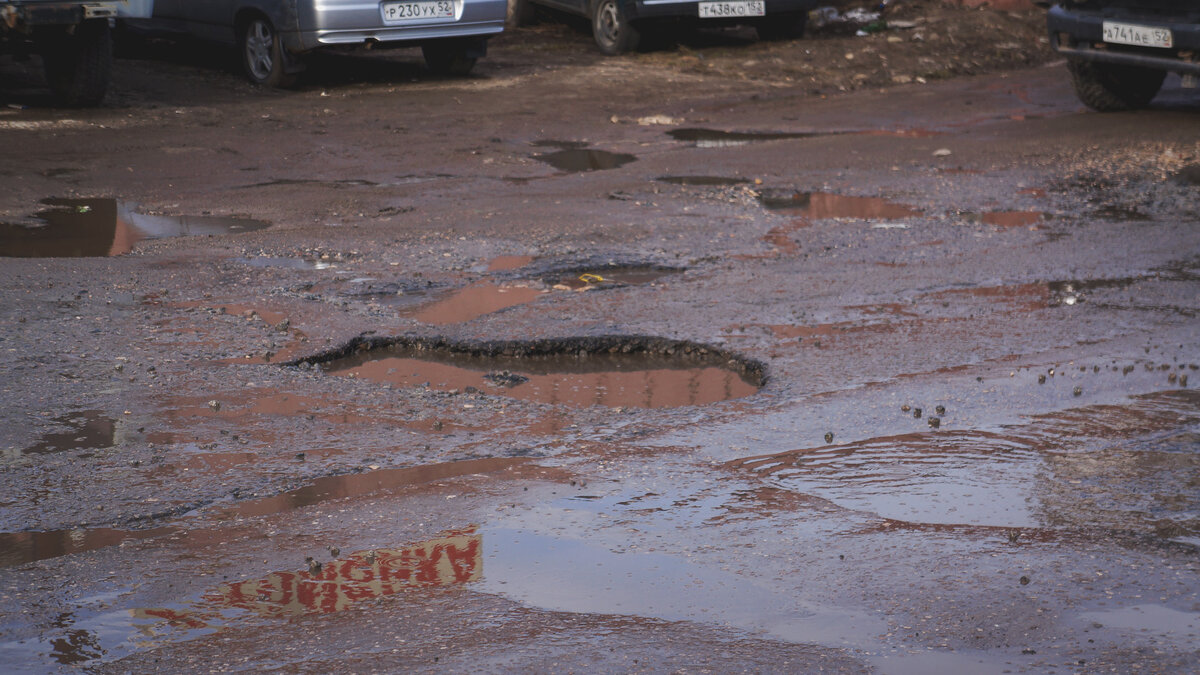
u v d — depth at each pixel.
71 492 4.62
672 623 3.61
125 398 5.71
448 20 17.77
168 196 10.98
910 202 10.71
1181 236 9.27
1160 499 4.53
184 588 3.85
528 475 4.83
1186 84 13.88
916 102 17.20
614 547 4.16
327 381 6.05
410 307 7.40
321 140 14.05
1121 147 13.02
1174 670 3.31
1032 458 4.98
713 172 12.22
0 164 12.16
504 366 6.50
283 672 3.33
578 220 9.96
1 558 4.07
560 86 18.50
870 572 3.95
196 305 7.38
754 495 4.62
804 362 6.35
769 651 3.44
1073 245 9.03
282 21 17.00
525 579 3.90
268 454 5.04
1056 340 6.72
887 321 7.12
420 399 5.81
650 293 7.74
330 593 3.81
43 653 3.44
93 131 14.12
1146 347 6.56
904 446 5.14
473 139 14.24
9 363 6.18
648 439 5.27
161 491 4.64
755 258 8.73
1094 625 3.58
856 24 24.42
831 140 14.16
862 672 3.31
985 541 4.18
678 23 21.67
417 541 4.21
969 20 23.19
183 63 19.61
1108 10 14.59
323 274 8.18
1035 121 15.11
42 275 8.03
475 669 3.33
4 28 13.77
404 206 10.61
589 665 3.36
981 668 3.33
